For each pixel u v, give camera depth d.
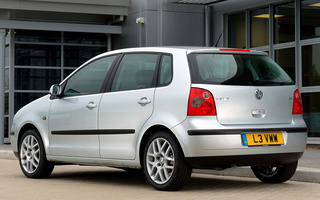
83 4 17.16
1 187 7.89
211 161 6.95
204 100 6.99
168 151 7.18
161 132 7.25
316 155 11.34
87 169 10.38
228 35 16.92
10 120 17.97
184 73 7.19
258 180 8.59
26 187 7.88
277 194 7.03
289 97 7.54
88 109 8.20
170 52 7.50
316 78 14.22
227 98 7.08
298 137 7.45
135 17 17.39
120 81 7.96
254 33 15.98
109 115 7.88
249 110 7.19
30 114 9.14
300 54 14.59
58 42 18.66
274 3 15.20
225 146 6.92
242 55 7.52
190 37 17.28
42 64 18.45
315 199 6.68
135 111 7.56
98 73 8.34
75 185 8.08
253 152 7.06
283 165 7.88
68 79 8.73
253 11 16.02
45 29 17.33
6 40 18.39
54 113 8.71
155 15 16.95
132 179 8.83
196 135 6.89
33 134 9.04
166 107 7.21
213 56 7.34
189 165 7.05
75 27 17.64
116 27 18.08
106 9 17.44
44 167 8.87
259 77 7.41
